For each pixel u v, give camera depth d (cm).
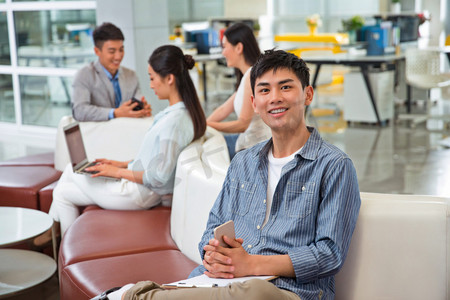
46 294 317
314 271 182
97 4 563
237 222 207
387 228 192
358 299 196
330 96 1012
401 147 637
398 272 192
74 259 260
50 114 721
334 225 183
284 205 195
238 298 172
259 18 1255
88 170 323
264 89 196
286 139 200
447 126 728
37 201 377
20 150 670
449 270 188
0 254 318
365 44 795
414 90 881
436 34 1204
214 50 909
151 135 316
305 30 1231
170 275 239
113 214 316
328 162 189
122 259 256
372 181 513
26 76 725
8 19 714
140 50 555
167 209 327
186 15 1181
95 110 402
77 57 677
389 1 1159
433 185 495
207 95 1006
